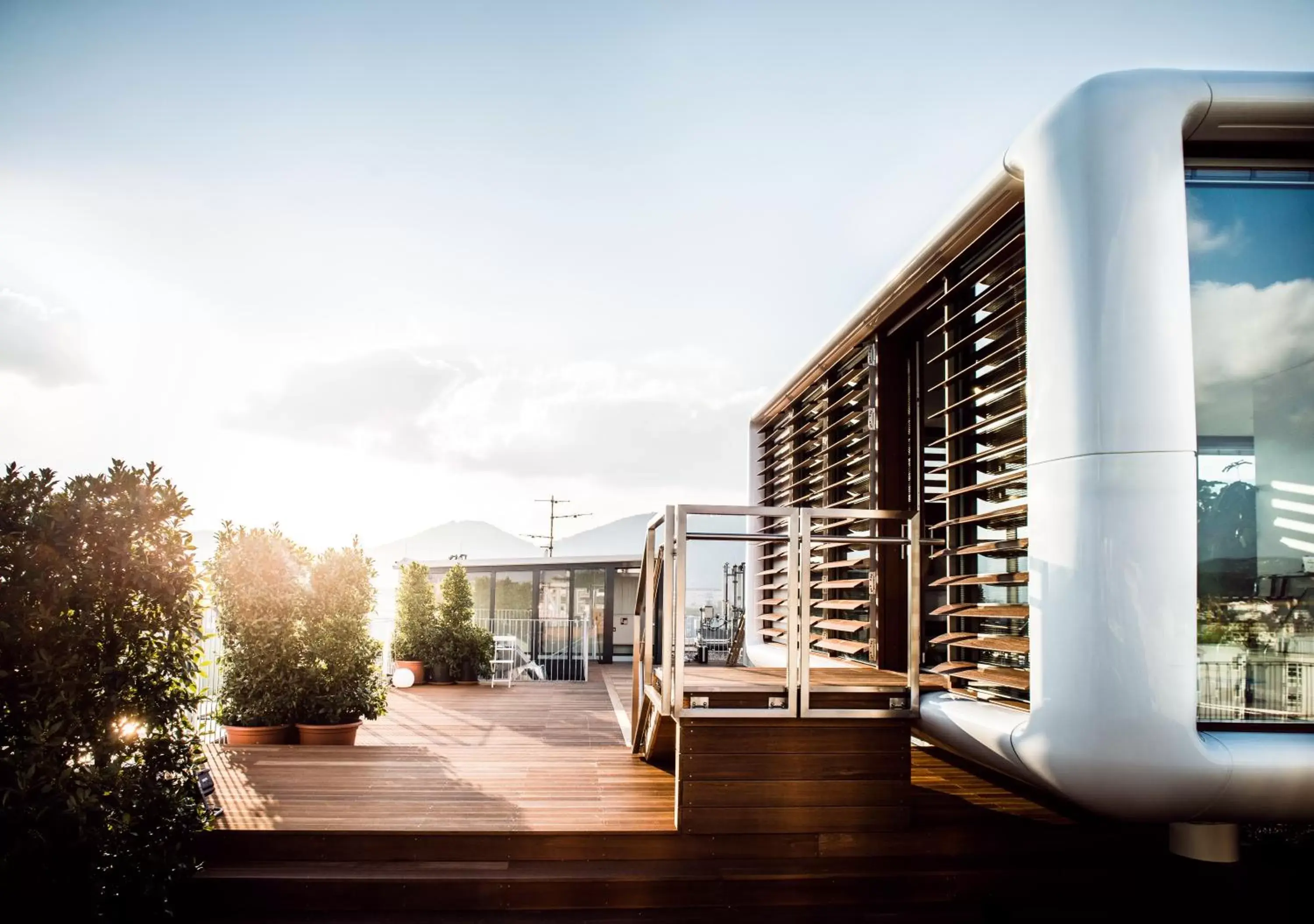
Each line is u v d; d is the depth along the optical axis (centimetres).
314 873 434
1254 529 368
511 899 429
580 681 1413
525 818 480
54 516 407
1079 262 364
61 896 371
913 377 629
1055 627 364
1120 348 351
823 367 764
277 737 751
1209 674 358
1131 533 345
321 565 786
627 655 1805
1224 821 364
